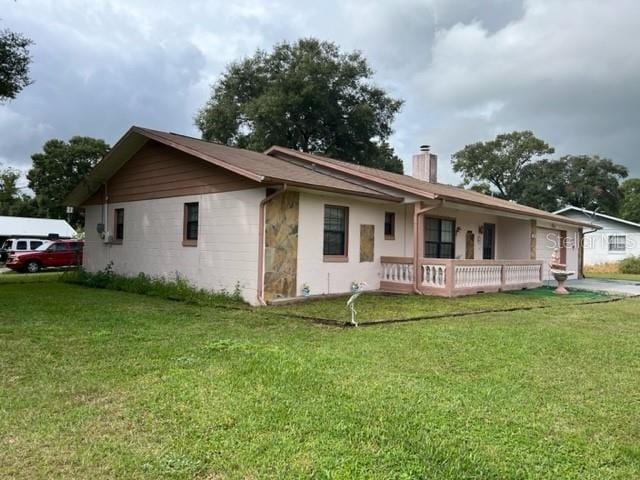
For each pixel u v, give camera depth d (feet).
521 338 21.88
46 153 152.97
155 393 13.26
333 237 39.42
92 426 11.05
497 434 10.93
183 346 19.06
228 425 11.16
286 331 23.02
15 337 20.62
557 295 43.83
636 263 90.07
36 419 11.45
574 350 19.65
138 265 45.68
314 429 10.99
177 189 41.55
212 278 37.40
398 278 42.39
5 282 51.08
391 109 118.21
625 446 10.43
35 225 122.72
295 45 112.57
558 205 161.27
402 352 18.69
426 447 10.14
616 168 157.28
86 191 52.85
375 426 11.21
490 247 61.05
